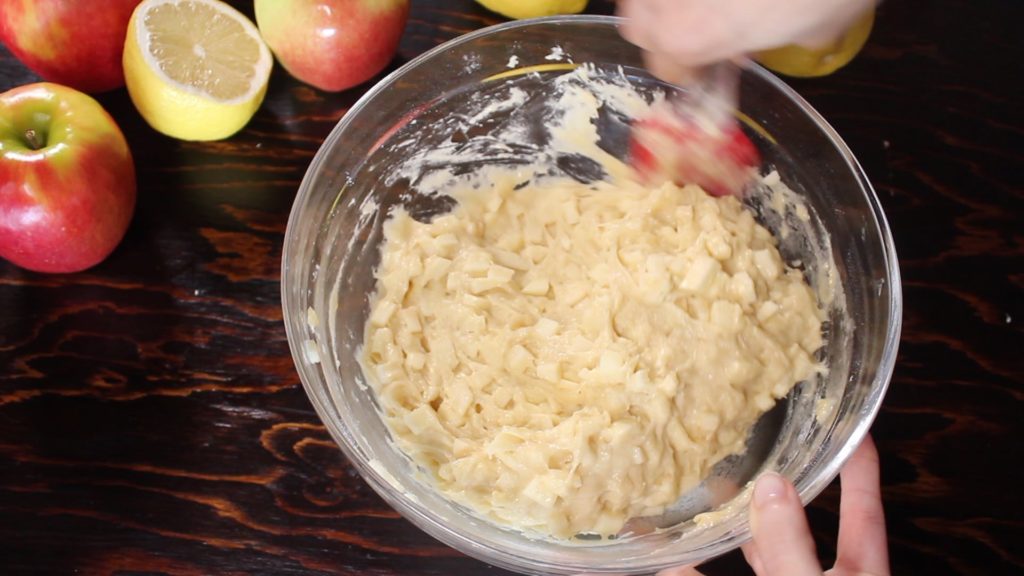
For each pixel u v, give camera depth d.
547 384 0.81
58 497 0.81
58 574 0.79
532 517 0.78
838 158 0.82
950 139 0.90
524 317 0.83
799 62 0.89
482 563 0.80
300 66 0.88
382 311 0.83
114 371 0.84
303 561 0.80
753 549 0.77
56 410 0.83
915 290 0.86
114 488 0.81
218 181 0.88
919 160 0.89
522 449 0.79
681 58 0.76
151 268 0.86
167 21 0.86
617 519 0.78
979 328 0.86
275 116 0.90
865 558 0.75
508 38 0.83
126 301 0.85
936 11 0.93
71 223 0.82
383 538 0.81
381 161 0.84
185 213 0.87
